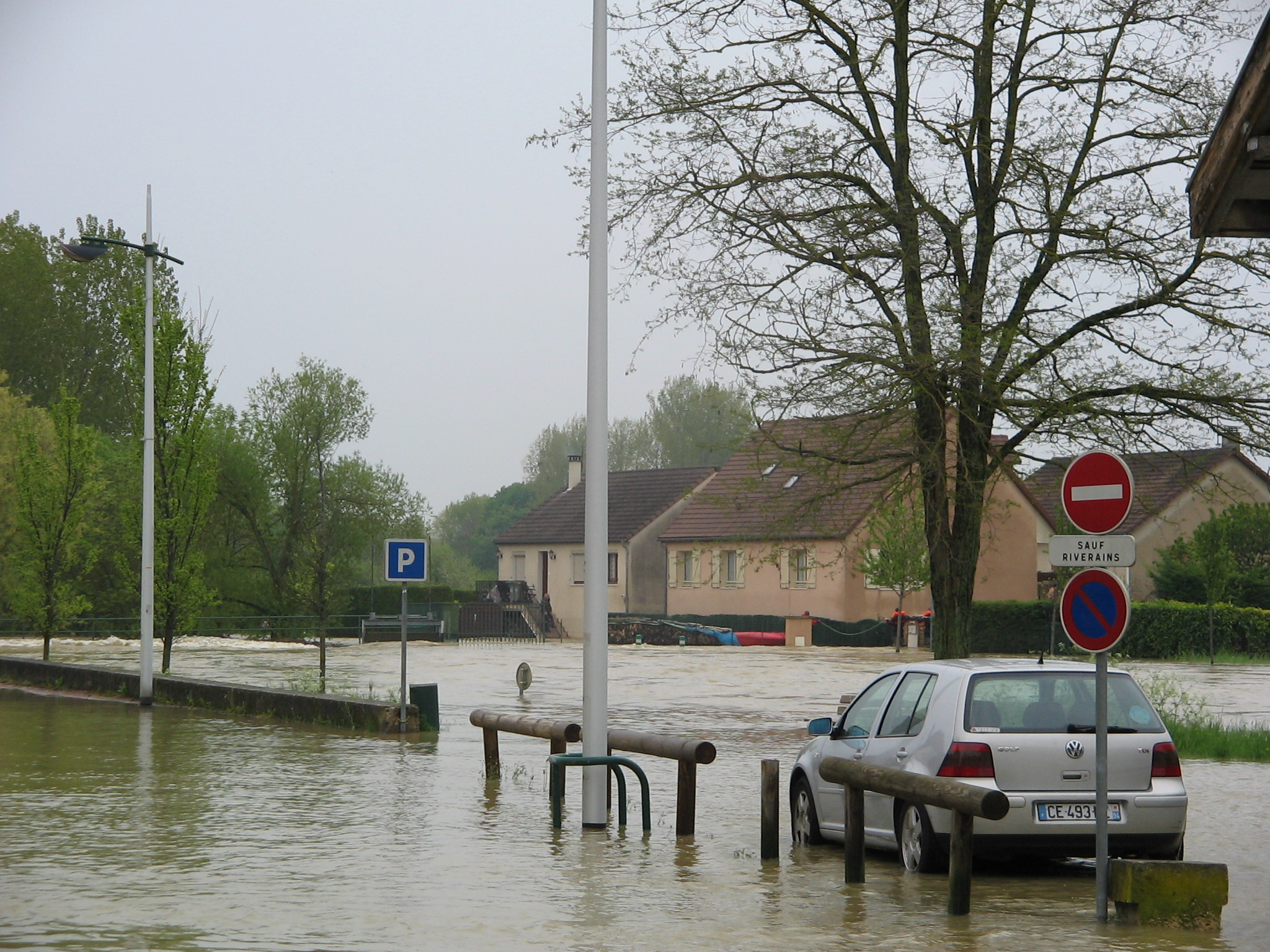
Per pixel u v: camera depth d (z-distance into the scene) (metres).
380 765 19.67
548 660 50.12
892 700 12.79
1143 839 11.40
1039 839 11.28
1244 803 16.92
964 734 11.39
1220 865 9.88
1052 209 21.16
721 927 9.69
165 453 36.19
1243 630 54.41
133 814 15.02
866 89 22.31
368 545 72.88
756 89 22.55
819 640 64.94
